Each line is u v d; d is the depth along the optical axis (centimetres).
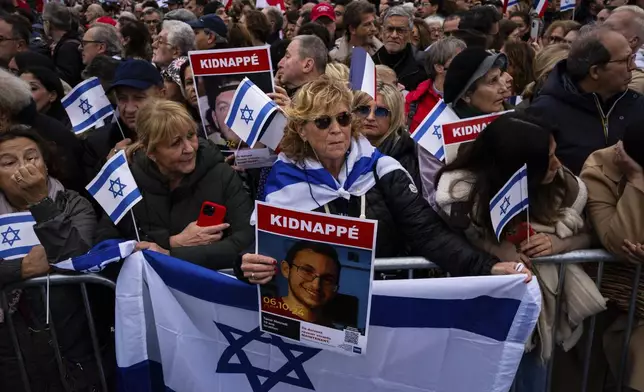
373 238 187
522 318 210
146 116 254
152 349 244
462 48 375
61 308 245
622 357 244
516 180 212
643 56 458
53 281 235
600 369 262
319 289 198
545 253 227
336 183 225
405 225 228
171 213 261
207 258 247
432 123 297
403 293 214
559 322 240
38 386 251
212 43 599
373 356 223
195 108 390
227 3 950
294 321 205
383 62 553
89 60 568
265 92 292
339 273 194
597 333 260
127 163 246
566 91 308
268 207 197
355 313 196
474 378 220
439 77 385
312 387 231
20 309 244
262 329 211
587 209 244
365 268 191
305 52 367
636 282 235
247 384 236
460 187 227
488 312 213
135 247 235
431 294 213
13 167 243
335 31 784
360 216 225
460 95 299
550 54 448
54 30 680
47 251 233
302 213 193
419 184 297
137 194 237
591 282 234
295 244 197
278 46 527
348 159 229
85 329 252
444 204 229
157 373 246
